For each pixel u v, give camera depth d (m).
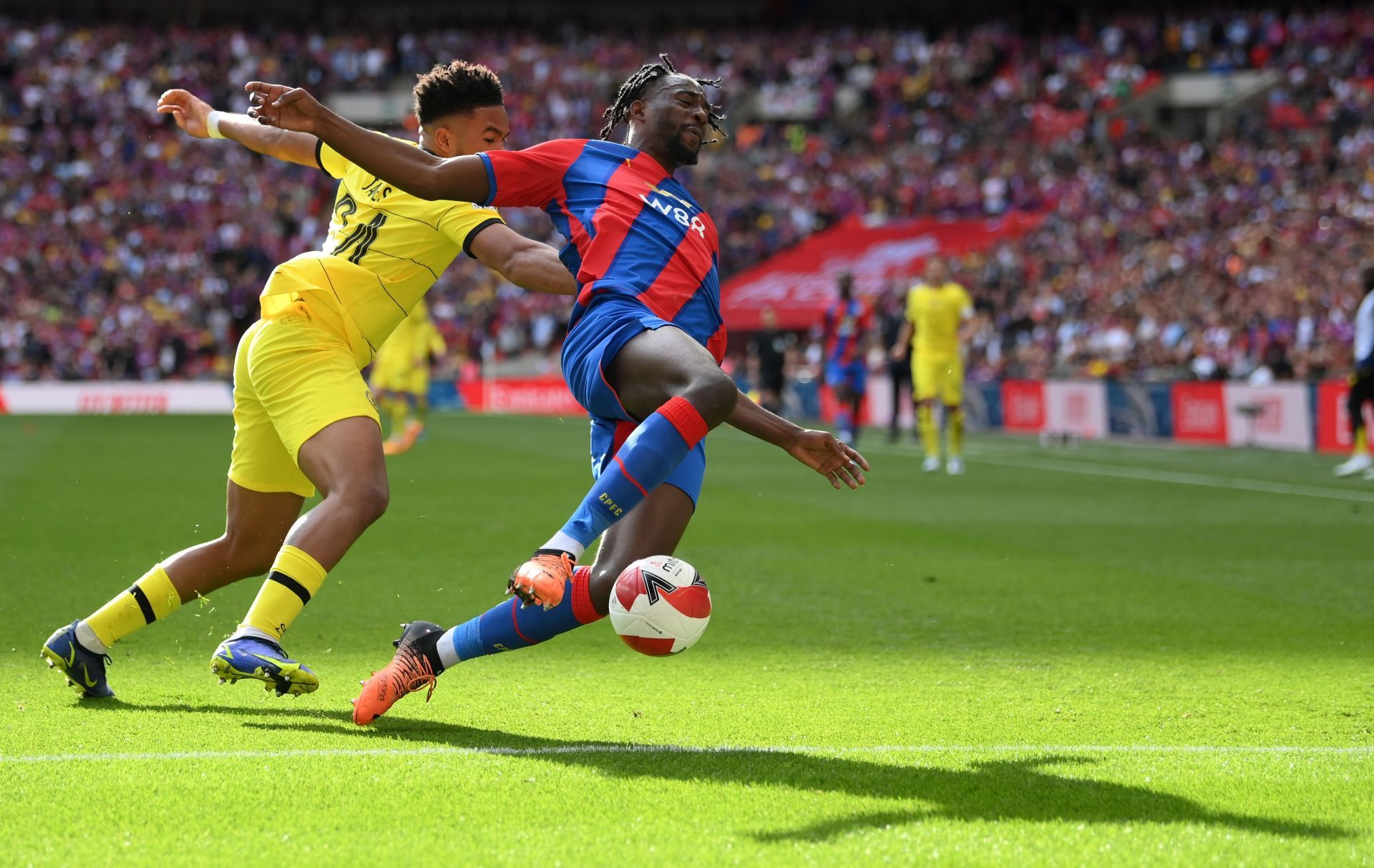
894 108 57.78
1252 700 6.47
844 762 5.23
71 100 54.66
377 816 4.48
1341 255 35.84
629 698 6.41
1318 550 12.57
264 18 62.88
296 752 5.29
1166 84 55.44
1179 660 7.50
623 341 5.38
